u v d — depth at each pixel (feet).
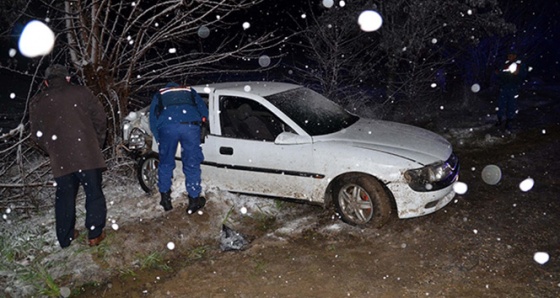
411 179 15.64
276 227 17.24
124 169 22.25
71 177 14.62
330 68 33.60
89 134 14.71
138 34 22.45
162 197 17.29
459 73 37.81
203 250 15.72
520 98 39.47
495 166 22.97
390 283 13.38
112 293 13.56
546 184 20.39
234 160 17.81
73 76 24.14
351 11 31.17
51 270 14.47
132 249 15.43
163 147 16.67
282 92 18.74
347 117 19.19
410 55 32.22
